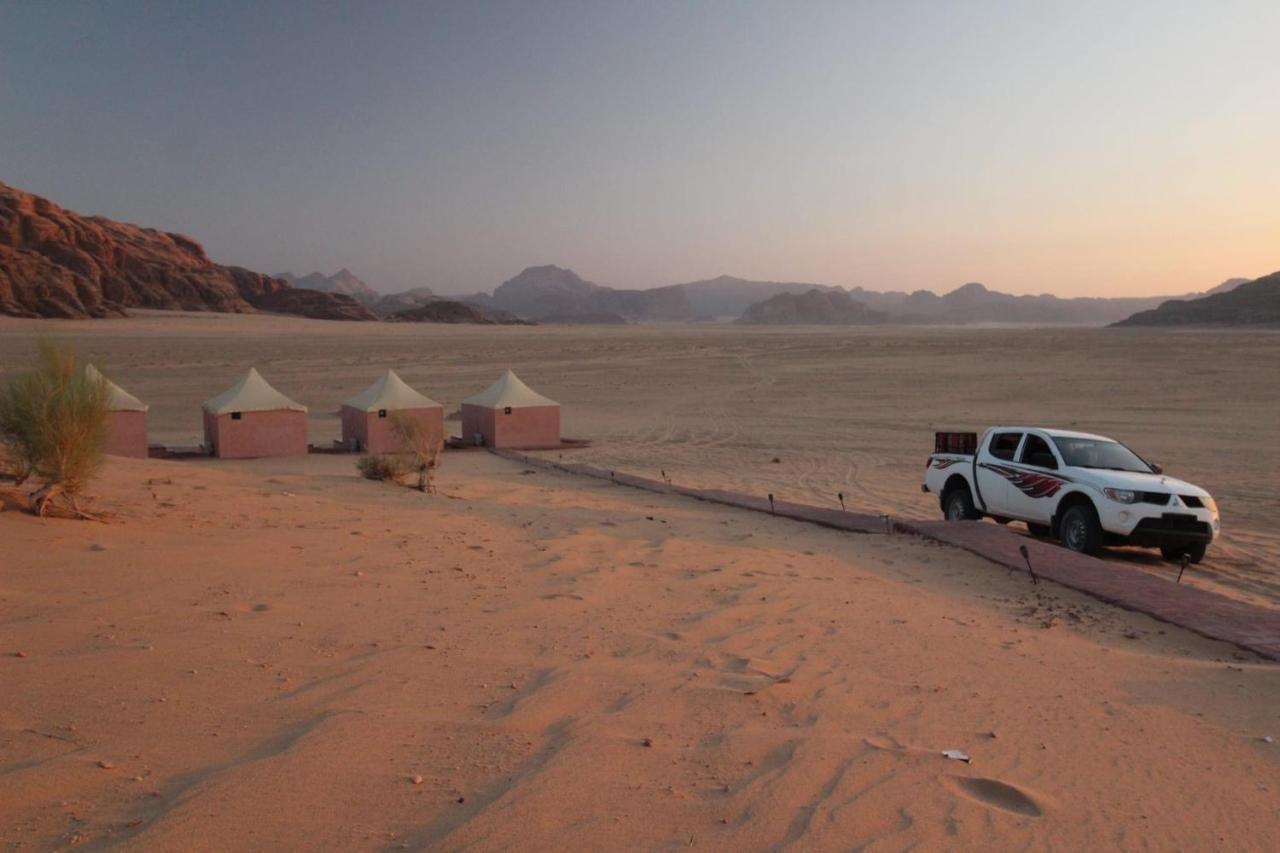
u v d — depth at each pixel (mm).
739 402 44438
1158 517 11164
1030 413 37344
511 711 4379
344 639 5441
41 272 135750
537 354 79125
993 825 3477
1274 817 3699
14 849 2787
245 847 2918
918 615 7227
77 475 8484
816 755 4027
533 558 8789
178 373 57188
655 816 3354
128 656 4699
